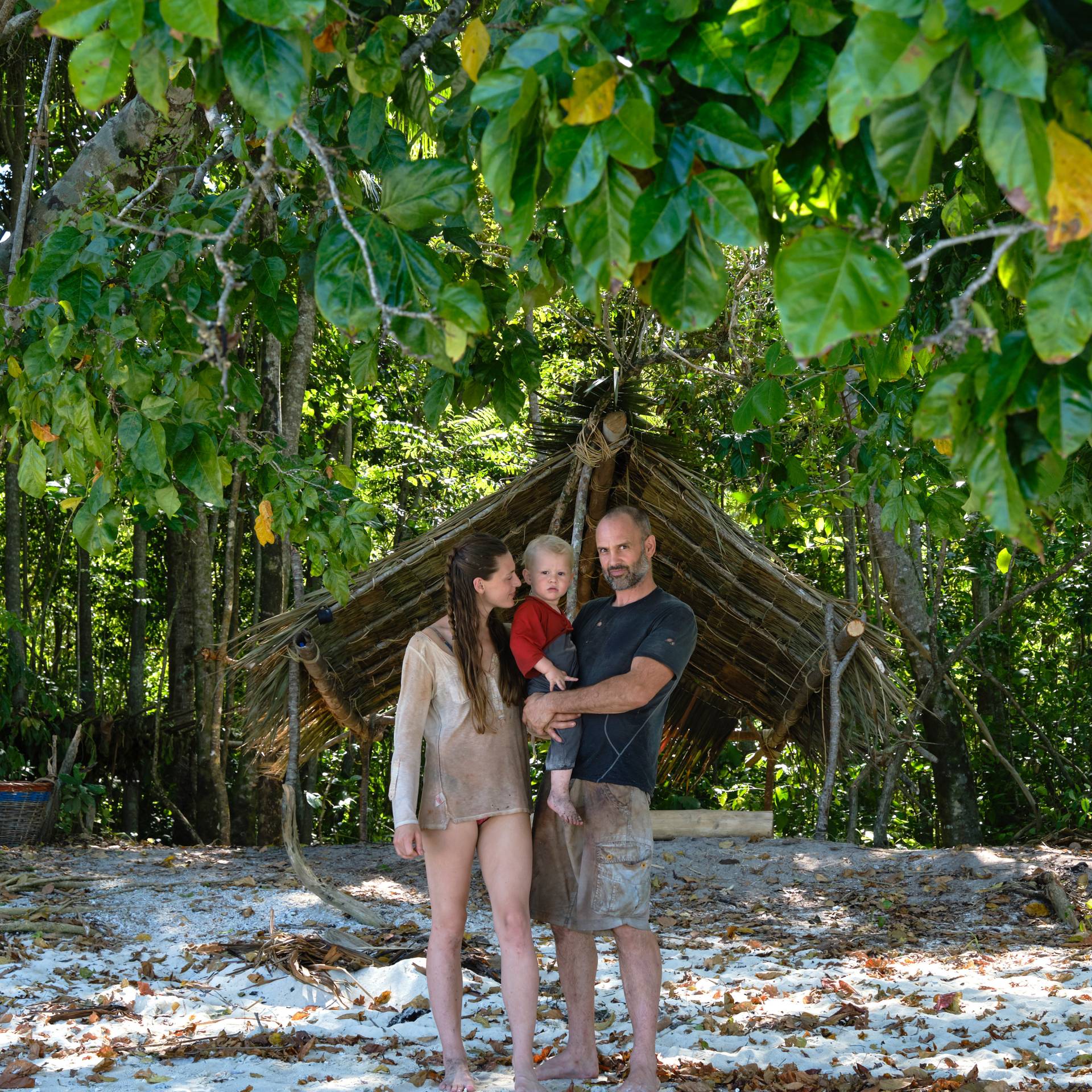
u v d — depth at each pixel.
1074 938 5.87
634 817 3.37
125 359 2.85
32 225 5.55
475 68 2.36
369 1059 3.77
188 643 13.13
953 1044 3.88
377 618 7.21
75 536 2.92
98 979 4.86
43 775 11.45
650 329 7.18
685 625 3.47
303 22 1.81
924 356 4.13
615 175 1.87
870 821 13.43
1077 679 13.02
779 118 1.81
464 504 15.30
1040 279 1.70
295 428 10.83
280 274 3.03
